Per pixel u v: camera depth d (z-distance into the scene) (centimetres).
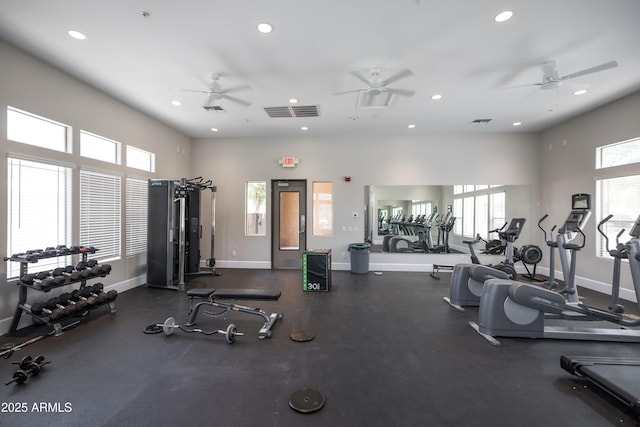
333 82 396
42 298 355
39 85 339
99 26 278
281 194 685
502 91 421
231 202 681
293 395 207
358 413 189
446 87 409
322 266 490
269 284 535
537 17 262
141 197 520
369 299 446
